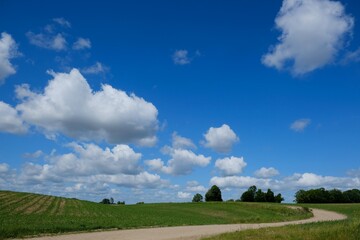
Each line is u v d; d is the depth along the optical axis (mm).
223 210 93500
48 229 33531
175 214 75250
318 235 22281
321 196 164625
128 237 30000
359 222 27359
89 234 32344
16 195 82125
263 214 86375
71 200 89750
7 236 28953
